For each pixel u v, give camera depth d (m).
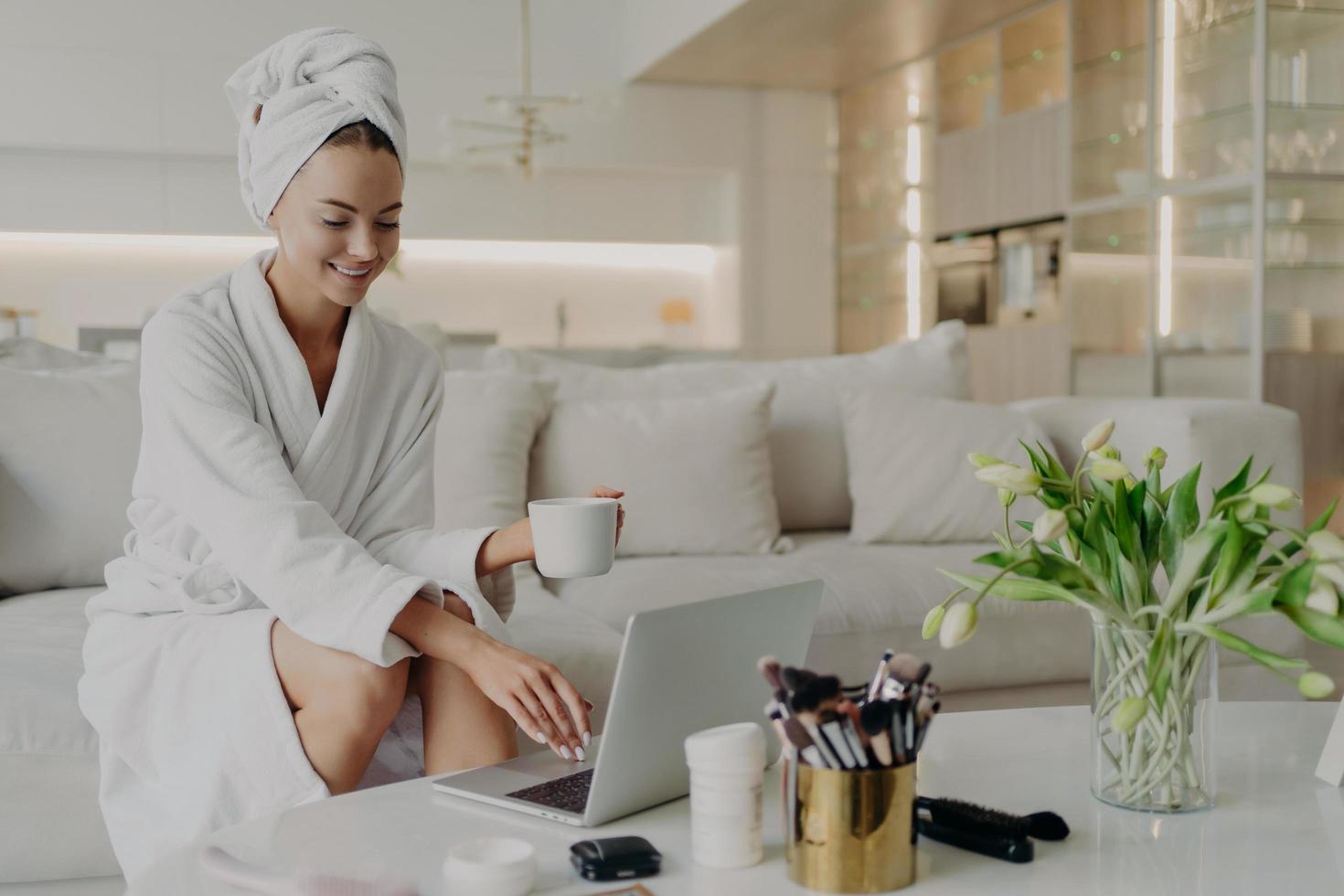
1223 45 4.27
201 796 1.28
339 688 1.26
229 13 5.86
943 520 2.51
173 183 5.89
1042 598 1.01
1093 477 1.05
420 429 1.61
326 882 0.88
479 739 1.29
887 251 6.51
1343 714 1.13
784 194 6.83
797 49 5.95
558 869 0.91
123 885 1.49
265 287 1.48
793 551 2.45
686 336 7.10
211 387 1.40
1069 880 0.89
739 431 2.48
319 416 1.50
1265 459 2.42
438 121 6.16
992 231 5.70
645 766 1.02
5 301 5.89
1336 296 4.25
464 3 6.27
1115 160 4.85
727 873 0.90
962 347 2.86
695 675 1.04
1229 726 1.32
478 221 6.56
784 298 6.87
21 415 2.05
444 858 0.93
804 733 0.86
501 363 2.64
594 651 1.67
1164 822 1.01
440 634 1.26
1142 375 4.72
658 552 2.41
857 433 2.58
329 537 1.32
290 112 1.38
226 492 1.33
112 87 5.64
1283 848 0.95
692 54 5.97
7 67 5.50
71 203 5.78
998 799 1.07
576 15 6.43
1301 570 0.93
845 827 0.86
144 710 1.37
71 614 1.82
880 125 6.50
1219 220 4.32
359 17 6.10
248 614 1.37
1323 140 4.20
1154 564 1.02
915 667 0.89
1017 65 5.46
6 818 1.45
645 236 6.84
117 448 2.08
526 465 2.38
